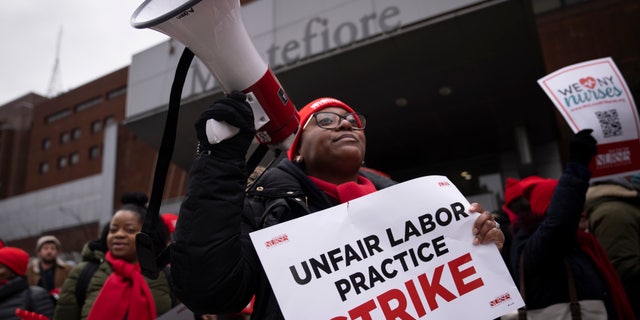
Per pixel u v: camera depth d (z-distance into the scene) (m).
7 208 36.56
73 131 39.84
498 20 7.16
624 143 2.62
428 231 1.27
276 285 1.11
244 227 1.33
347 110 1.74
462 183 12.77
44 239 5.21
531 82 9.07
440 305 1.19
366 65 8.39
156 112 10.12
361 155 1.60
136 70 10.92
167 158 1.21
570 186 2.29
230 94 1.17
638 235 2.74
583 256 2.50
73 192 32.44
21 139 44.81
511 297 1.23
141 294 2.60
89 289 2.64
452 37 7.59
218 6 1.09
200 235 1.11
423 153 12.57
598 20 10.52
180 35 1.12
